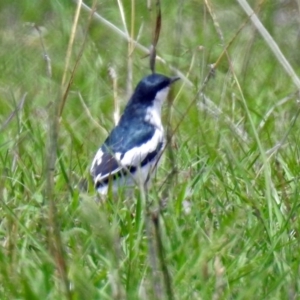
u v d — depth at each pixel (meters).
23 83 15.93
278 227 10.10
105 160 11.56
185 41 18.20
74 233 9.78
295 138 12.83
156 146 12.01
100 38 18.31
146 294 8.46
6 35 18.64
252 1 19.50
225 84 13.71
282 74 16.73
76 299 8.40
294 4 19.28
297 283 8.91
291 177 11.48
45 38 18.38
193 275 9.26
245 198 10.45
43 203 10.73
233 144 12.55
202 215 10.30
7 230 9.75
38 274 8.90
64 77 10.06
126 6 19.69
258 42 17.78
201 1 18.22
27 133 12.42
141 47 13.09
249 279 9.02
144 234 10.12
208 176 11.31
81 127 13.84
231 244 9.33
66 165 12.05
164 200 10.25
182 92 15.05
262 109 14.83
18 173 11.37
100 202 10.67
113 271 8.19
